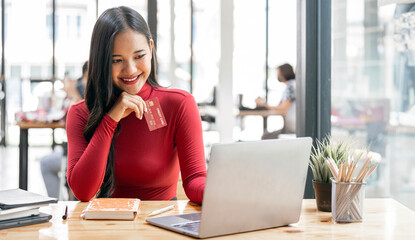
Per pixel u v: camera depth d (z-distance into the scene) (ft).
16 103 27.30
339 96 8.77
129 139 6.25
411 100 7.26
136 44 5.66
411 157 7.32
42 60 26.84
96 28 5.80
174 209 5.22
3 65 27.07
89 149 5.77
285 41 24.13
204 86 25.55
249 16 24.13
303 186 4.66
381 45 7.86
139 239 4.08
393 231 4.41
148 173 6.26
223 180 4.09
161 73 25.39
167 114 6.25
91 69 5.88
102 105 5.90
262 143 4.27
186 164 6.03
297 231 4.42
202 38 25.48
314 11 8.88
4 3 26.71
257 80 24.31
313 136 9.05
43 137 29.30
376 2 7.94
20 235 4.17
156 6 15.25
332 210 4.82
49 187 13.04
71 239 4.06
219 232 4.21
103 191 6.34
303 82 9.06
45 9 26.50
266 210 4.44
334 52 8.82
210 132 25.00
